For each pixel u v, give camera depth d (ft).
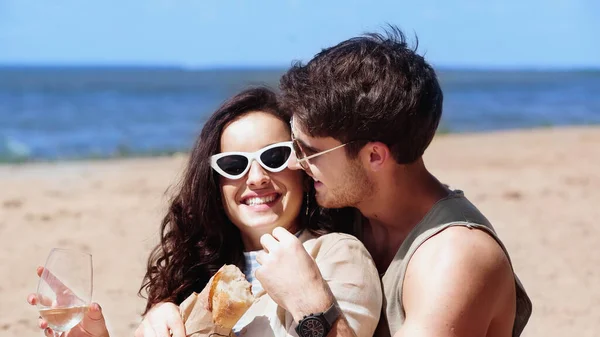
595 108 141.08
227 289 9.20
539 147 60.29
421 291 8.63
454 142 66.28
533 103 159.22
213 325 9.38
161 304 10.43
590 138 68.49
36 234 29.81
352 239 9.68
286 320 9.53
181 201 11.27
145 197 37.88
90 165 54.49
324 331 8.66
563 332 18.78
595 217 32.12
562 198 36.32
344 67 9.01
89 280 10.07
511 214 32.73
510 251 26.61
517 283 9.42
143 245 27.81
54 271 9.96
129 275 23.89
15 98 173.78
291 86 9.41
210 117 11.01
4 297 21.81
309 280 8.84
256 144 10.64
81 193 39.45
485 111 128.88
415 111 8.91
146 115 120.37
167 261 11.48
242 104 10.89
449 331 8.34
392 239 9.81
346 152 9.10
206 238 11.27
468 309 8.43
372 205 9.53
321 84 9.04
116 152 67.26
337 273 9.27
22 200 37.22
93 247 27.66
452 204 9.19
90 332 10.33
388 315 9.23
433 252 8.75
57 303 9.91
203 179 11.00
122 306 20.76
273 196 10.69
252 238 11.12
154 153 65.57
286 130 10.81
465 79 354.74
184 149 68.39
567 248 26.96
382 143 8.98
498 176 43.34
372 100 8.82
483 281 8.55
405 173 9.34
